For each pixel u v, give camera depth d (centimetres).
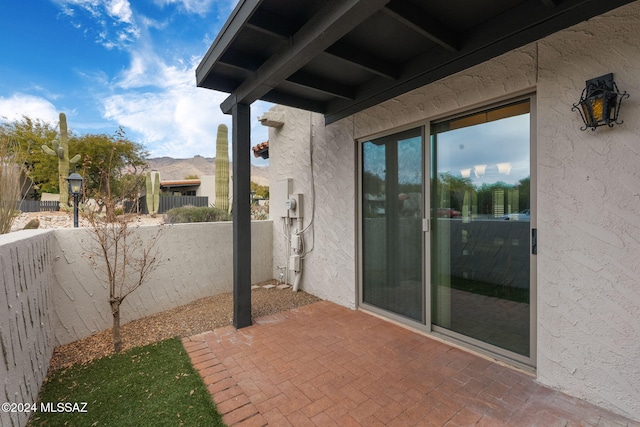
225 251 495
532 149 246
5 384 164
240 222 354
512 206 263
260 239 573
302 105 404
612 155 199
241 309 353
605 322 204
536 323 246
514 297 263
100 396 227
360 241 410
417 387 234
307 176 493
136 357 286
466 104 280
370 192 396
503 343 272
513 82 246
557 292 225
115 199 365
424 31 236
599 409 205
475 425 193
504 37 238
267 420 201
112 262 360
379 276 387
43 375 247
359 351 293
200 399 221
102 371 262
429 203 321
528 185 253
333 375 252
